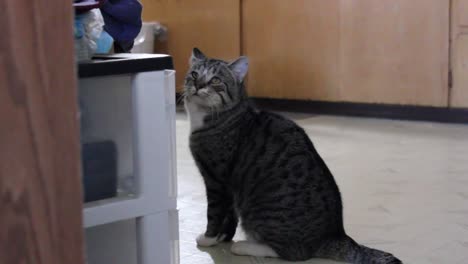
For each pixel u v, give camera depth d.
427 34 4.64
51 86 0.50
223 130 2.29
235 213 2.40
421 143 4.02
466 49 4.52
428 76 4.68
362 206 2.80
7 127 0.48
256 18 5.37
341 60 5.01
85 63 1.32
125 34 1.91
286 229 2.20
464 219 2.61
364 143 4.05
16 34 0.48
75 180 0.51
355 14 4.90
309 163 2.26
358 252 2.14
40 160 0.50
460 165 3.46
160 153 1.46
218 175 2.34
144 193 1.46
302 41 5.17
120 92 1.44
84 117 1.40
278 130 2.31
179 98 3.33
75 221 0.51
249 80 5.49
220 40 5.58
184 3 5.68
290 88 5.30
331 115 5.12
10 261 0.49
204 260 2.23
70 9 0.51
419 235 2.43
